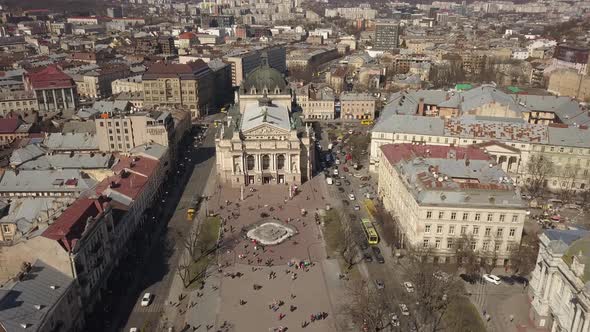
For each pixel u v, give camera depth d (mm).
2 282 132250
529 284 146875
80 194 182125
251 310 143250
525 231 188750
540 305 133250
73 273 128750
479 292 150125
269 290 153250
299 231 193125
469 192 160000
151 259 171250
